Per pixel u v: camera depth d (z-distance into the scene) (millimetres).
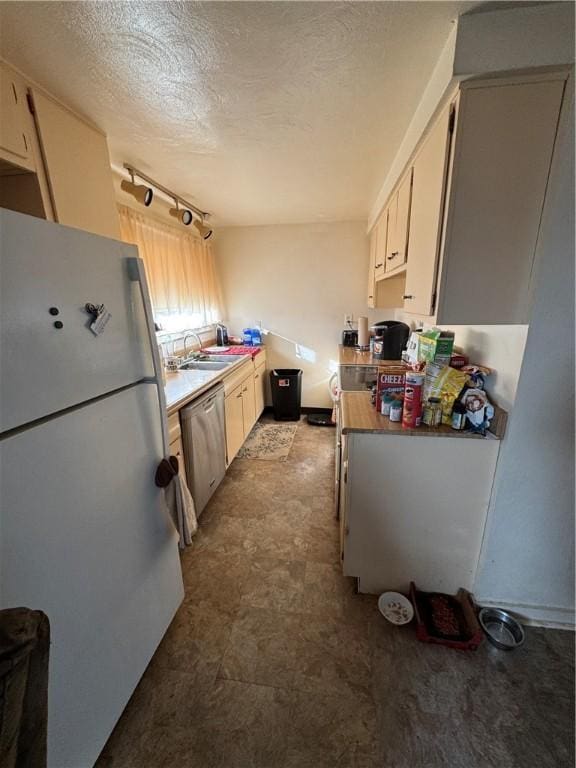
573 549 1309
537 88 946
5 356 638
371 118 1425
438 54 1045
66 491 791
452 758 966
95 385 880
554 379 1150
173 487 1248
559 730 1027
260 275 3717
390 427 1328
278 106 1337
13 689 431
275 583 1607
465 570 1457
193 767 960
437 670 1202
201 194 2465
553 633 1344
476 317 1134
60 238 758
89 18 892
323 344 3803
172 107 1328
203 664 1238
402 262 1690
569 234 1028
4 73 1046
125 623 1027
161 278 2609
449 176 1049
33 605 712
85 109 1326
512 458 1255
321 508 2201
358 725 1047
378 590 1533
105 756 985
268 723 1058
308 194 2492
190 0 844
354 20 922
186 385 2098
